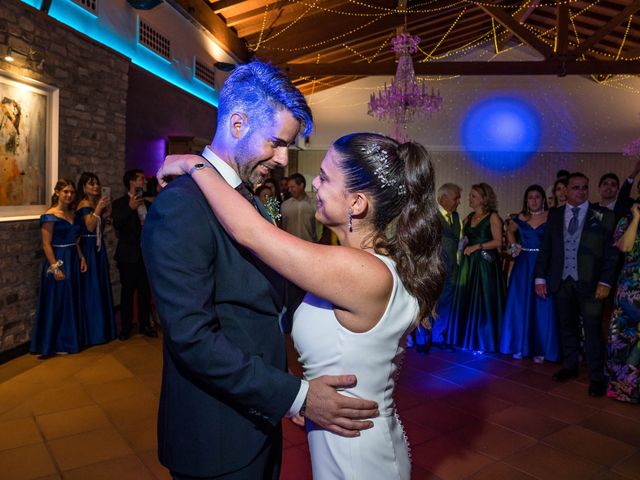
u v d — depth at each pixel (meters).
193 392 1.12
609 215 3.43
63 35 4.45
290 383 1.04
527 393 3.45
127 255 4.46
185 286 1.00
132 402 3.14
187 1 6.90
